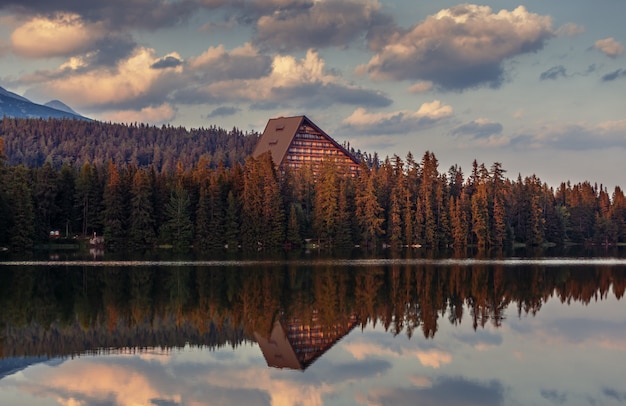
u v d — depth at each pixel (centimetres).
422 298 6222
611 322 5016
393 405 3038
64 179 14475
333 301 6003
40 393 3155
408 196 14975
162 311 5456
